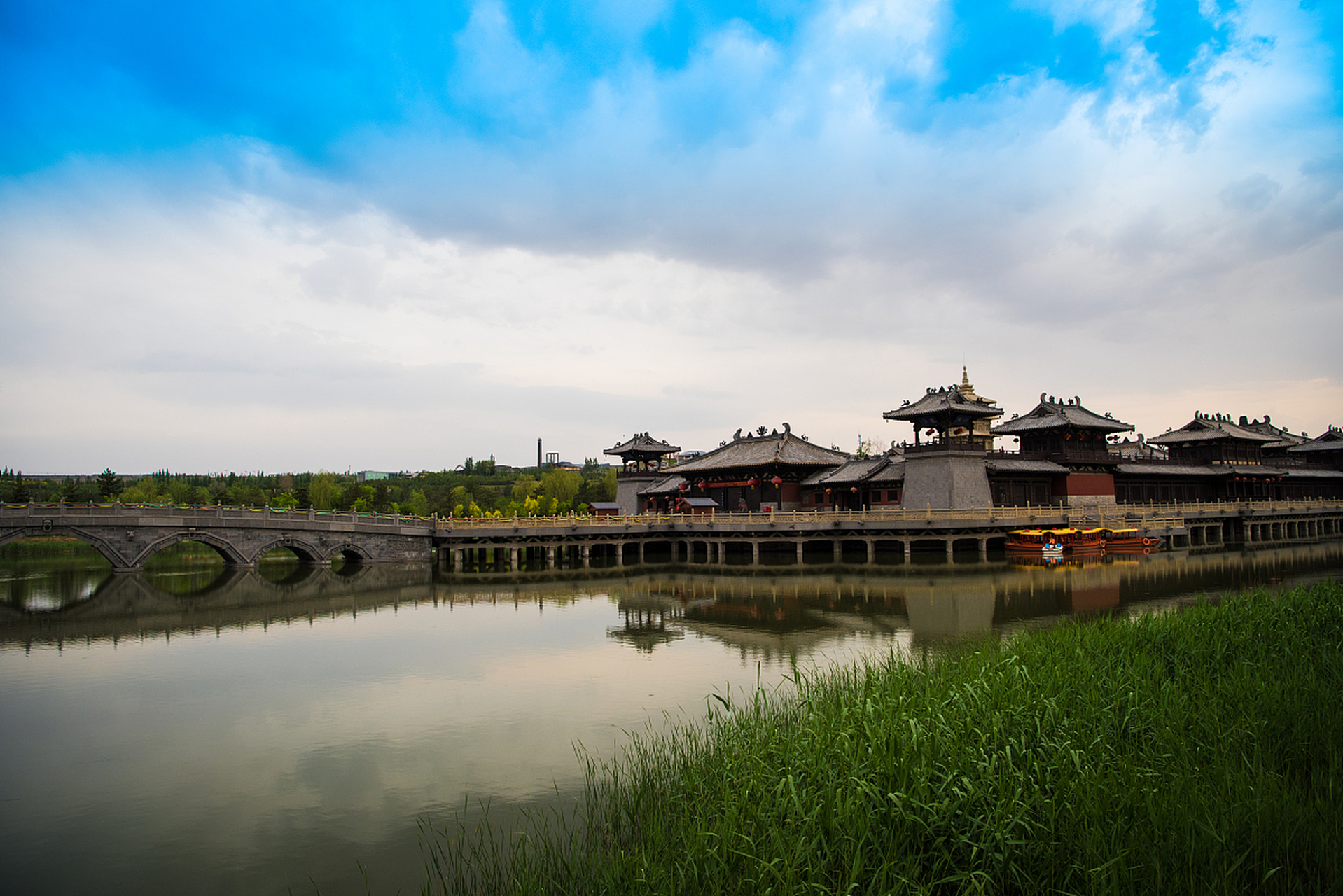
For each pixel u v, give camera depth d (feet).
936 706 50.37
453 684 85.92
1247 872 32.99
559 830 48.42
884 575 176.04
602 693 80.53
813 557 227.20
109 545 183.62
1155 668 63.98
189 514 192.44
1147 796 38.75
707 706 74.43
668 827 42.04
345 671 92.84
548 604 144.25
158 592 166.20
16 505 172.96
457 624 123.65
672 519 236.84
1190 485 305.12
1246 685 56.95
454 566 216.13
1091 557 208.44
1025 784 41.34
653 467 335.47
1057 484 260.62
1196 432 315.99
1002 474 244.22
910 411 234.79
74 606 146.51
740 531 215.72
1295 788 39.22
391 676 90.12
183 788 57.98
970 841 35.99
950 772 41.01
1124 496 283.59
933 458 231.71
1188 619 81.92
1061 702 53.42
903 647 99.40
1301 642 71.61
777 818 39.83
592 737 66.49
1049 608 127.34
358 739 67.97
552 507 321.11
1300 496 344.69
